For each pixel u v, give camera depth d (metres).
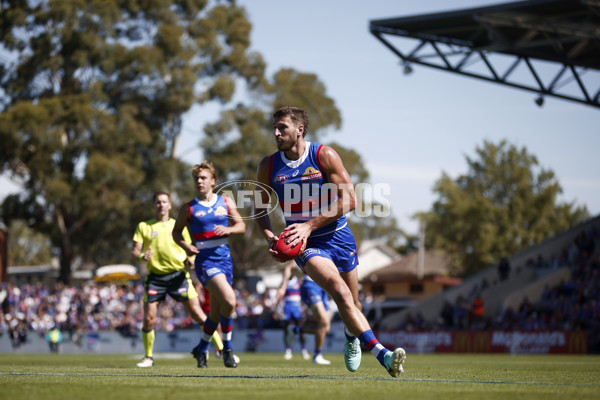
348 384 6.75
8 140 51.59
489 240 63.84
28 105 51.62
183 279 11.95
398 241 123.75
